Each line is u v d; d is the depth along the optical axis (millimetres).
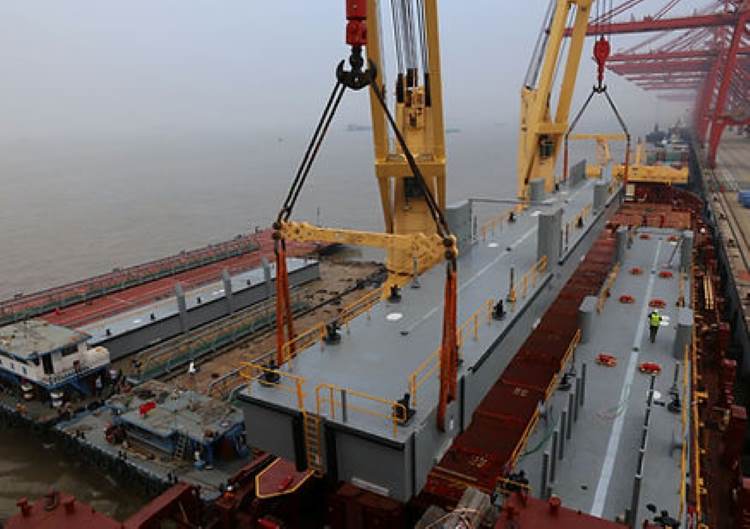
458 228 23672
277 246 15711
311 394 13789
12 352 29953
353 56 12594
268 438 14188
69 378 30594
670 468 15688
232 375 33594
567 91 42688
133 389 29266
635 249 35281
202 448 24938
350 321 17922
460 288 20016
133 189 129875
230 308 42469
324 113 13766
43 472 27531
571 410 17188
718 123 92562
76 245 76375
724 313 37094
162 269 52062
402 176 28922
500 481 15117
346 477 12953
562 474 15672
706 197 65875
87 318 40844
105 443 27375
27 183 147625
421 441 12344
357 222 85875
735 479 18938
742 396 28031
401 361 15164
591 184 42438
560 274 23312
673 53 132250
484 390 15539
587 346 22656
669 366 20891
